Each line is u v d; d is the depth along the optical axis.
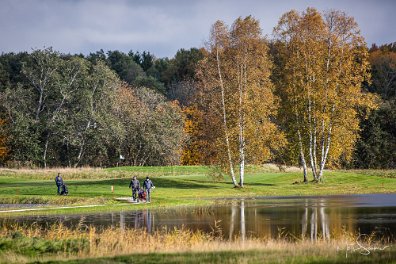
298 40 101.75
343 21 100.62
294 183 101.44
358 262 26.94
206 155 97.38
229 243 35.81
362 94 101.25
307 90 101.56
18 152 155.00
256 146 94.38
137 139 159.38
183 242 37.16
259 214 57.66
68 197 75.69
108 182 98.44
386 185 96.88
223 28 96.38
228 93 96.12
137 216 57.91
